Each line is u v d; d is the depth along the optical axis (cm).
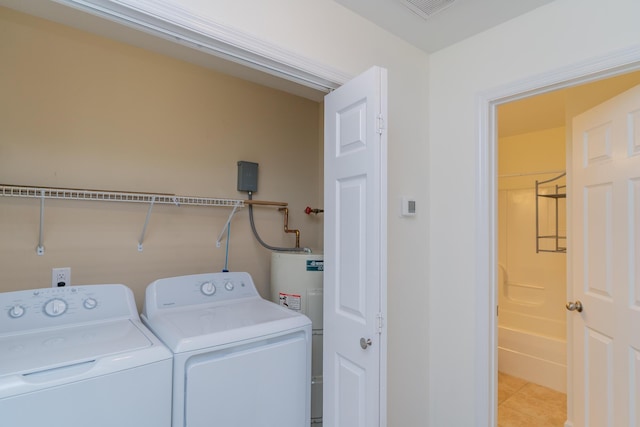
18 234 157
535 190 322
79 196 167
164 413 116
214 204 208
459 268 180
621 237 155
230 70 216
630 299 150
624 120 153
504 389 281
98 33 174
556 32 147
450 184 185
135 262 188
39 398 95
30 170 159
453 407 180
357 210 132
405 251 181
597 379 171
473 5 151
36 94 161
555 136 319
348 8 153
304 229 263
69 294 143
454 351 181
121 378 108
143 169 190
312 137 270
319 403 187
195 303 172
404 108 181
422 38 179
